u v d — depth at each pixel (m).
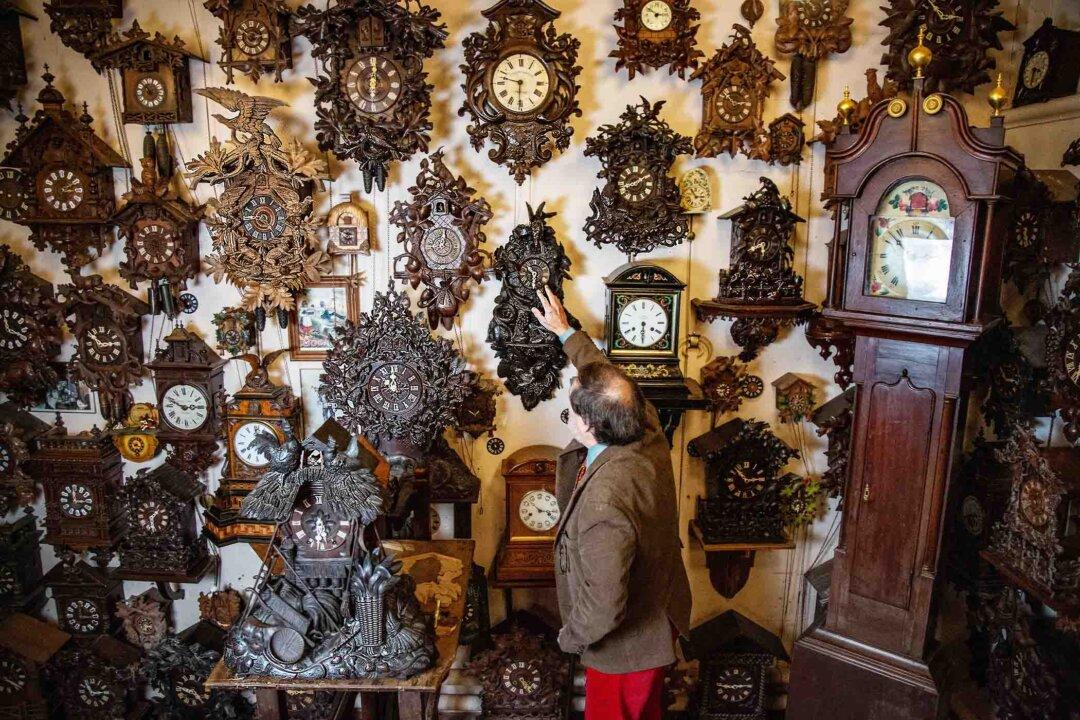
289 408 2.94
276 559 2.30
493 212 2.99
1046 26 2.58
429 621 2.22
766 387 3.12
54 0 2.74
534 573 2.95
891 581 2.53
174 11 2.82
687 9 2.73
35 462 2.96
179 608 3.26
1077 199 2.45
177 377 2.97
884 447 2.48
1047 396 2.53
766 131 2.86
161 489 2.95
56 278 3.07
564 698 2.96
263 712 2.17
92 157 2.82
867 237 2.38
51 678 3.15
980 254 2.22
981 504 2.67
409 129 2.72
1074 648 2.32
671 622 2.12
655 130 2.76
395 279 3.05
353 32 2.67
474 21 2.84
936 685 2.47
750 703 3.07
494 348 2.96
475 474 3.16
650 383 2.84
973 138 2.14
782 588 3.28
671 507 2.12
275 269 2.85
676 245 3.00
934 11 2.64
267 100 2.71
